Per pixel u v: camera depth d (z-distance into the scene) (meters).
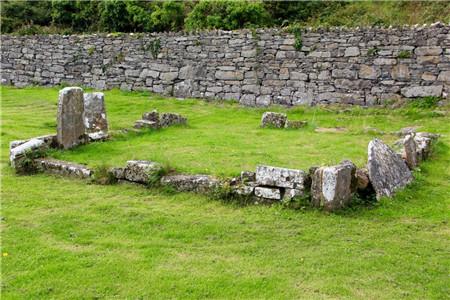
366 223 4.82
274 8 20.00
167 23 20.25
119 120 12.01
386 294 3.52
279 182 5.29
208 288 3.55
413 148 6.71
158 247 4.27
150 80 17.11
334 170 5.01
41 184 6.12
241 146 8.55
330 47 14.40
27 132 9.83
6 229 4.56
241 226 4.73
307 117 13.49
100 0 22.30
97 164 6.56
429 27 13.27
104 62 17.91
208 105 15.46
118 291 3.49
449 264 3.96
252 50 15.36
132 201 5.46
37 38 19.05
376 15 18.95
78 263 3.89
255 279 3.70
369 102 14.03
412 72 13.54
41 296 3.41
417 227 4.75
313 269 3.88
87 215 4.98
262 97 15.33
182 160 7.01
